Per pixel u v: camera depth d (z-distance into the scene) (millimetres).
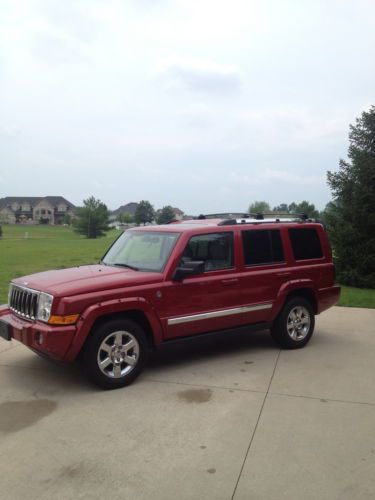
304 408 4617
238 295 6129
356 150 14070
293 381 5387
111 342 5160
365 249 13719
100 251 31391
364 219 13672
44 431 4137
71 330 4867
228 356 6379
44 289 5074
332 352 6586
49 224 133750
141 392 5055
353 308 9875
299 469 3504
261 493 3207
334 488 3266
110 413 4512
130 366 5258
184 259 5723
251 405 4691
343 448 3822
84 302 4961
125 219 123250
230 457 3680
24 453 3748
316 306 7008
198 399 4855
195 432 4109
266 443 3906
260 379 5449
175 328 5609
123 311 5266
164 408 4625
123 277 5383
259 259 6418
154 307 5410
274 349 6730
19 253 29047
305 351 6641
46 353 5016
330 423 4285
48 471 3484
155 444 3893
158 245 5973
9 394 5012
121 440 3965
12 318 5496
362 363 6074
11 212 139500
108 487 3277
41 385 5273
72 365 5656
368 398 4879
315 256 7031
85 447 3844
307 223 7055
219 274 5996
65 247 36906
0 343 6984
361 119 14266
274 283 6480
